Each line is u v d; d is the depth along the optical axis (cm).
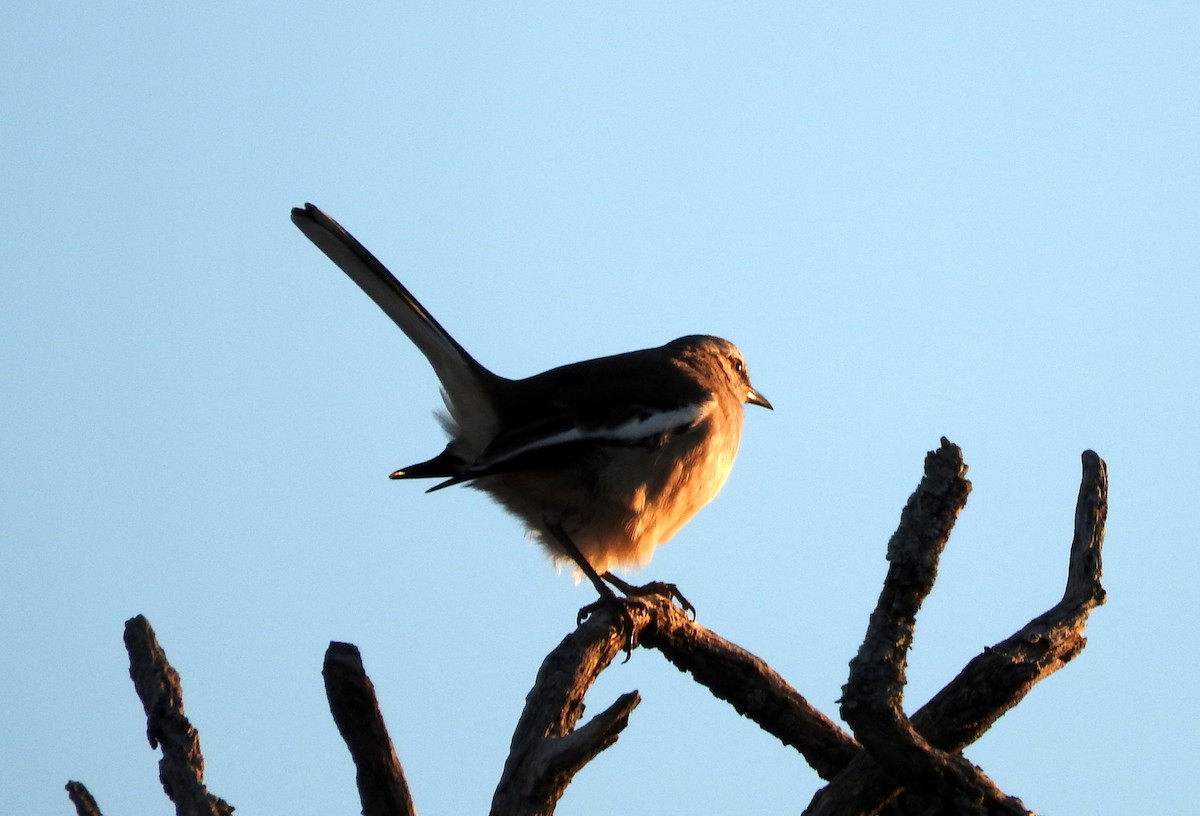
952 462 810
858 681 812
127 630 858
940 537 805
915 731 823
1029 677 886
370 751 714
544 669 901
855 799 886
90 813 820
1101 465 955
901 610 811
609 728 755
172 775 804
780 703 979
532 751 827
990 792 835
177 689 837
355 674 700
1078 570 939
